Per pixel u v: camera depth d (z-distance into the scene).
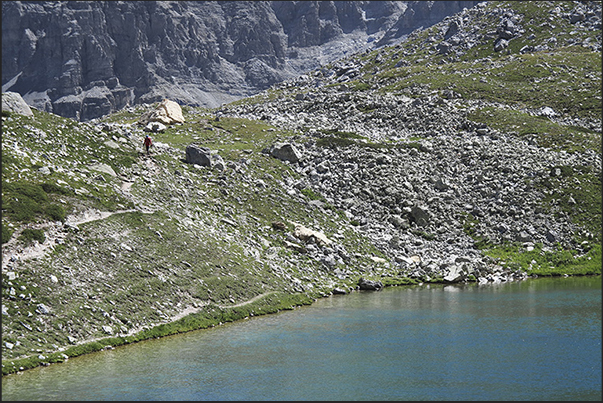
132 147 82.56
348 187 94.88
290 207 84.81
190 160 86.56
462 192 98.62
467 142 112.25
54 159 67.06
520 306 61.69
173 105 118.06
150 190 71.69
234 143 104.12
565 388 38.31
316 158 101.31
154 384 38.28
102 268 52.44
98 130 81.19
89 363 41.97
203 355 44.62
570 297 66.00
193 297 55.47
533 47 196.88
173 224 65.25
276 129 118.38
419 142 112.31
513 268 80.81
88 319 46.50
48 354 41.75
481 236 89.00
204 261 61.56
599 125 124.75
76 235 54.59
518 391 37.81
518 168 101.81
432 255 83.88
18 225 51.25
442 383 39.22
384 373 41.06
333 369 41.84
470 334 50.94
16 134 67.94
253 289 61.28
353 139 113.00
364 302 64.25
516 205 93.94
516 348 46.88
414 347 47.16
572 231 88.44
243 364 42.66
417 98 138.25
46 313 44.66
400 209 92.12
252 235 73.81
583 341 48.56
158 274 55.62
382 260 80.88
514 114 127.50
